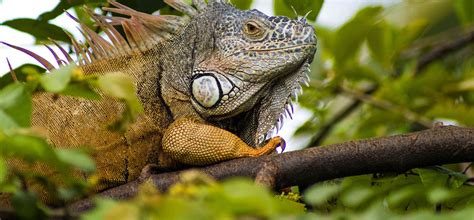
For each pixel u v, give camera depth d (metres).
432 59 17.03
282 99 11.45
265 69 11.23
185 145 10.48
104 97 10.48
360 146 9.71
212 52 11.27
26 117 6.83
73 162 6.47
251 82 11.25
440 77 15.65
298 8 12.09
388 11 16.14
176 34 11.28
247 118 11.55
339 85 15.24
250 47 11.24
